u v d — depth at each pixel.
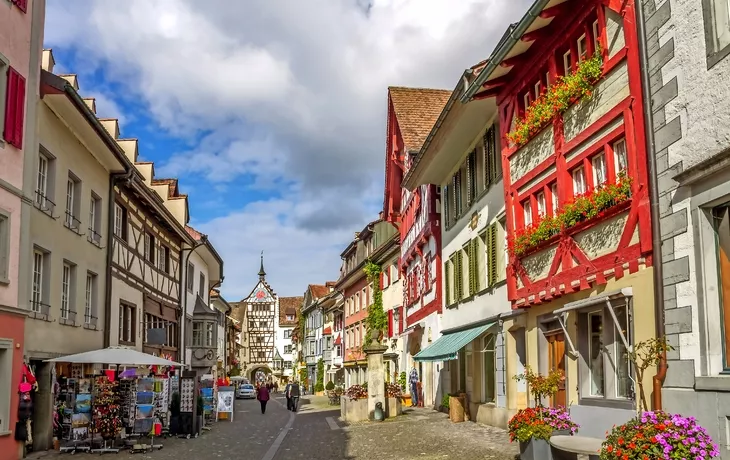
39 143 15.94
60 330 17.33
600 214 11.44
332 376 60.44
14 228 14.43
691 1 9.13
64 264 18.09
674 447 7.63
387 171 33.78
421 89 30.12
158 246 28.31
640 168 10.27
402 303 34.53
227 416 28.00
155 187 34.25
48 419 16.34
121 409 16.97
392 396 24.52
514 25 13.52
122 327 23.28
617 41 11.14
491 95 16.80
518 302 15.40
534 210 14.64
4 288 13.97
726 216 8.62
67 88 15.99
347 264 54.53
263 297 113.12
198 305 37.09
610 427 11.17
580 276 12.26
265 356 110.94
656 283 9.67
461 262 21.92
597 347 12.20
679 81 9.35
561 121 13.09
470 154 20.55
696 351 8.85
